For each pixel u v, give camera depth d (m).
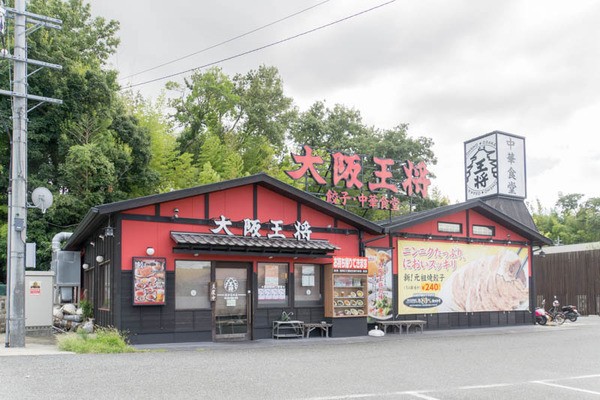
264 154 35.25
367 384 8.43
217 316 14.73
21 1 13.08
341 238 17.09
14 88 12.93
